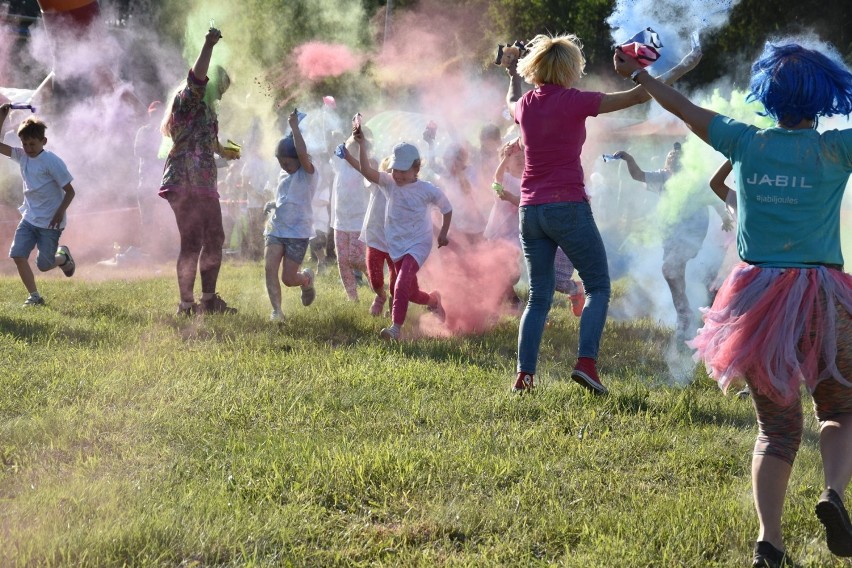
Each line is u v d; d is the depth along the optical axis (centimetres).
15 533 329
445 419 505
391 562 334
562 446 468
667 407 546
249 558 331
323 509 376
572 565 328
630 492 408
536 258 578
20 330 712
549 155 560
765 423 350
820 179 336
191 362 616
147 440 457
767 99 344
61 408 503
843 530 310
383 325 801
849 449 332
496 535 356
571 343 755
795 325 327
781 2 2212
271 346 688
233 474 411
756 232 343
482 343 727
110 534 334
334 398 536
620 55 369
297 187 834
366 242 847
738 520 371
